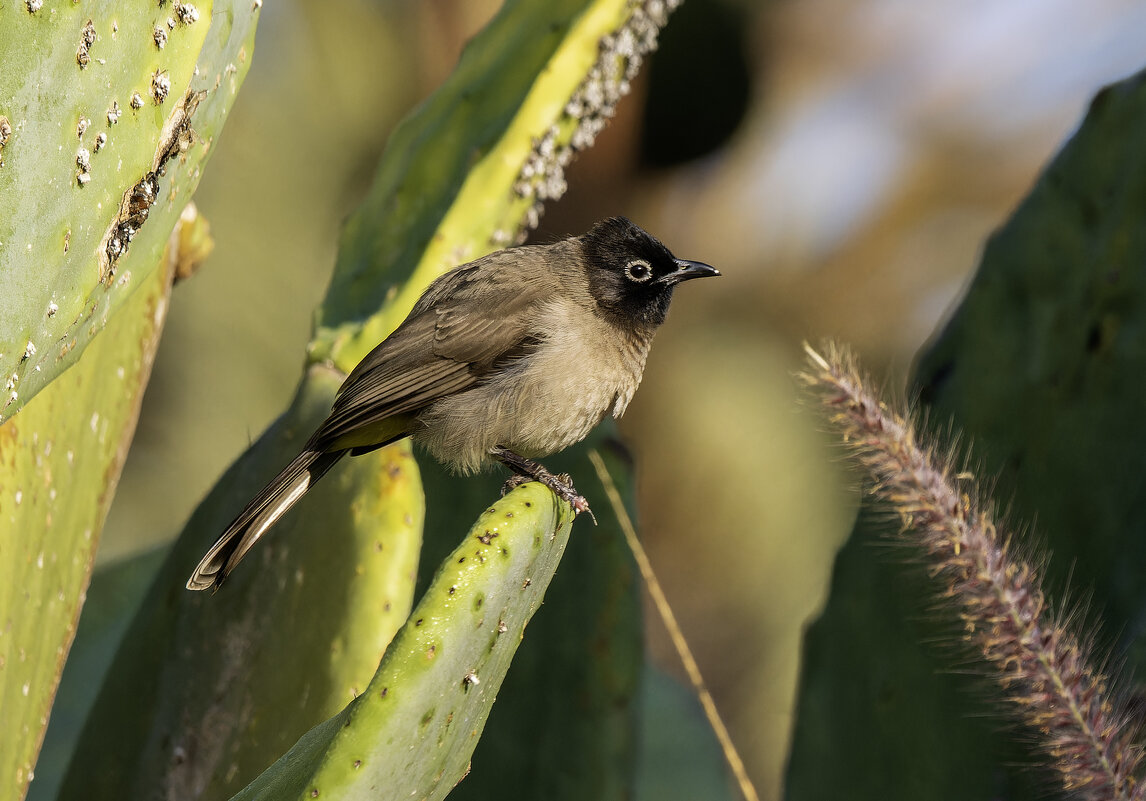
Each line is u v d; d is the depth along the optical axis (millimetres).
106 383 8414
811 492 18391
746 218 19656
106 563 13328
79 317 5547
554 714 9211
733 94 18906
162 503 16125
